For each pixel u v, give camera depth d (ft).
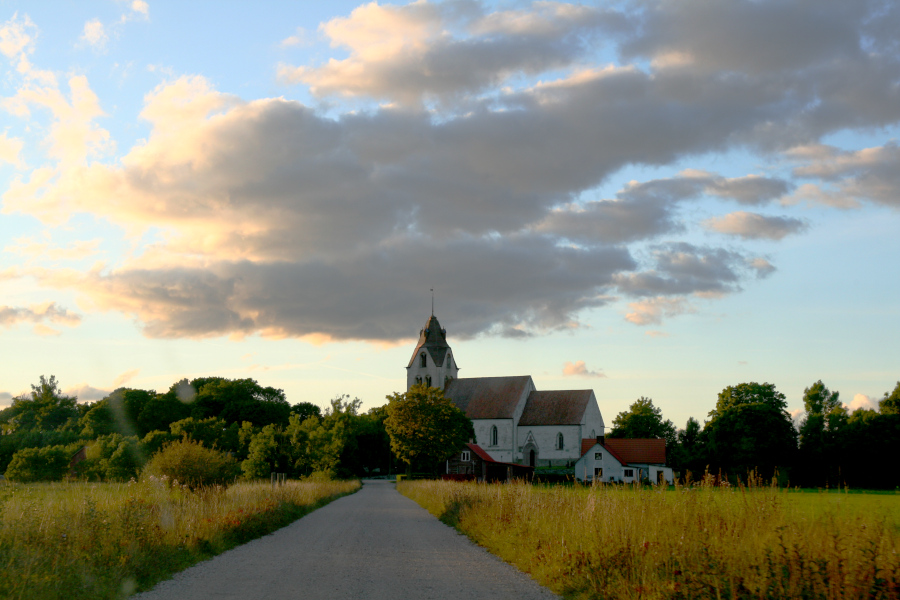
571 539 47.32
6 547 38.22
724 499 45.16
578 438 338.54
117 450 167.22
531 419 349.82
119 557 40.78
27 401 486.38
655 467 278.26
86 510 48.08
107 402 357.00
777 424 249.55
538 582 41.42
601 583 36.60
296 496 110.22
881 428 235.61
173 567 44.55
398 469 422.82
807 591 30.07
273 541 63.62
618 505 49.57
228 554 53.52
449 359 382.22
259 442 190.08
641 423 406.62
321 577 42.50
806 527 36.32
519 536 55.11
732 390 266.16
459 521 80.07
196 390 424.46
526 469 320.91
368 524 84.53
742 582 31.78
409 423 271.69
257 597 35.65
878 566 30.48
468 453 312.29
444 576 43.52
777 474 48.16
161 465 87.04
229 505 74.23
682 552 36.86
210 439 253.24
